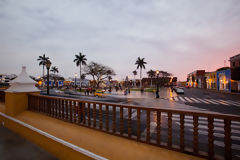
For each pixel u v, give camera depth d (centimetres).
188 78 9050
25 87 498
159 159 196
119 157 212
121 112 267
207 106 1353
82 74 4934
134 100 1878
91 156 219
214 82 4409
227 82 3434
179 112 207
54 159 268
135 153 215
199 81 6281
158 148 221
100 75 4775
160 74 6619
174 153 204
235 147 433
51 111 421
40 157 274
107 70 4856
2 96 650
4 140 353
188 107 1296
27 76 511
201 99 1973
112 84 8844
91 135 282
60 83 6494
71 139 275
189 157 194
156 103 1589
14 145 325
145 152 214
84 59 4903
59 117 390
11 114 463
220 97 2238
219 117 181
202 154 189
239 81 2939
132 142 244
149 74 7756
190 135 536
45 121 380
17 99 466
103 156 217
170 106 1365
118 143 245
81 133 295
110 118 791
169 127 216
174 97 2273
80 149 236
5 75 5859
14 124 423
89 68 4672
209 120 188
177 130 591
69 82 7806
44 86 6569
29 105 493
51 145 289
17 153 289
